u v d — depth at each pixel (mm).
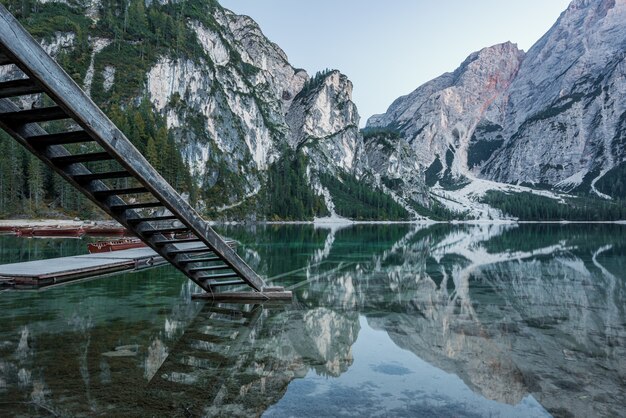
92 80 145125
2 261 22531
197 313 11242
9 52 5445
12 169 83312
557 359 7668
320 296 14156
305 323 10312
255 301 13117
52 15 162875
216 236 11258
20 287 15203
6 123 6848
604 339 9016
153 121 139125
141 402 5566
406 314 11438
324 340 8836
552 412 5496
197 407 5461
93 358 7359
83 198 87375
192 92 176625
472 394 6070
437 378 6703
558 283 17172
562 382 6551
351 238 54875
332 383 6422
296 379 6570
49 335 8820
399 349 8234
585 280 17969
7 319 10281
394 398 5883
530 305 12695
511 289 15672
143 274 18547
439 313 11594
